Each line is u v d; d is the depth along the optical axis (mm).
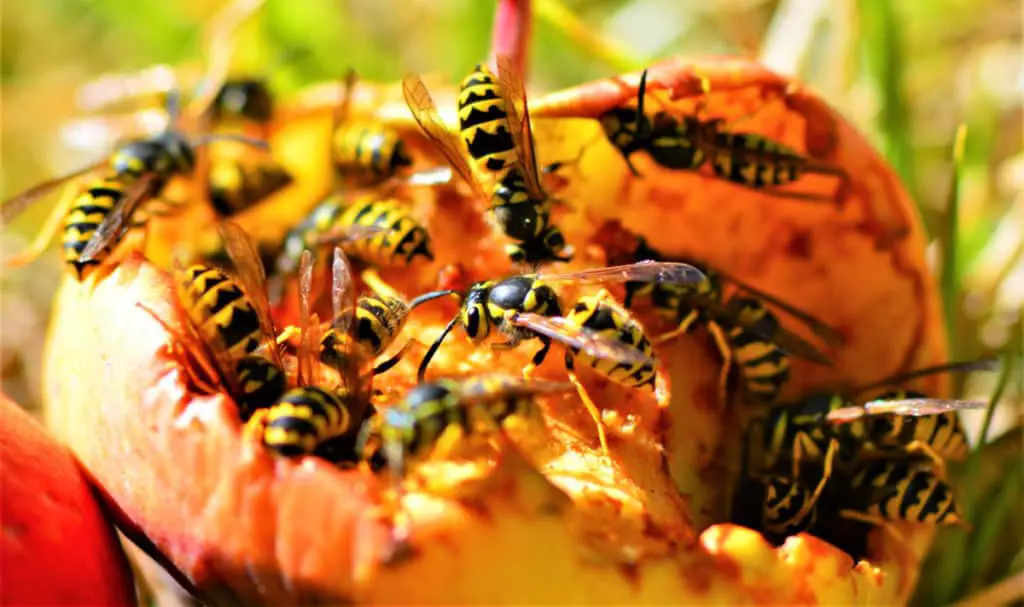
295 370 190
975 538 215
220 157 231
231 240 192
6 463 184
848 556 187
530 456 185
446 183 204
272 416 180
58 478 187
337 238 203
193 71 251
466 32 250
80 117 261
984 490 216
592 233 203
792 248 207
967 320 228
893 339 207
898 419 198
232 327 187
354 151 210
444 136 200
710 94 195
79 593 183
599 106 195
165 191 221
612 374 193
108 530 189
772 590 182
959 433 201
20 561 180
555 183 202
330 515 176
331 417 180
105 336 187
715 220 206
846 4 235
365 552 175
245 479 177
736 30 262
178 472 180
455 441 182
